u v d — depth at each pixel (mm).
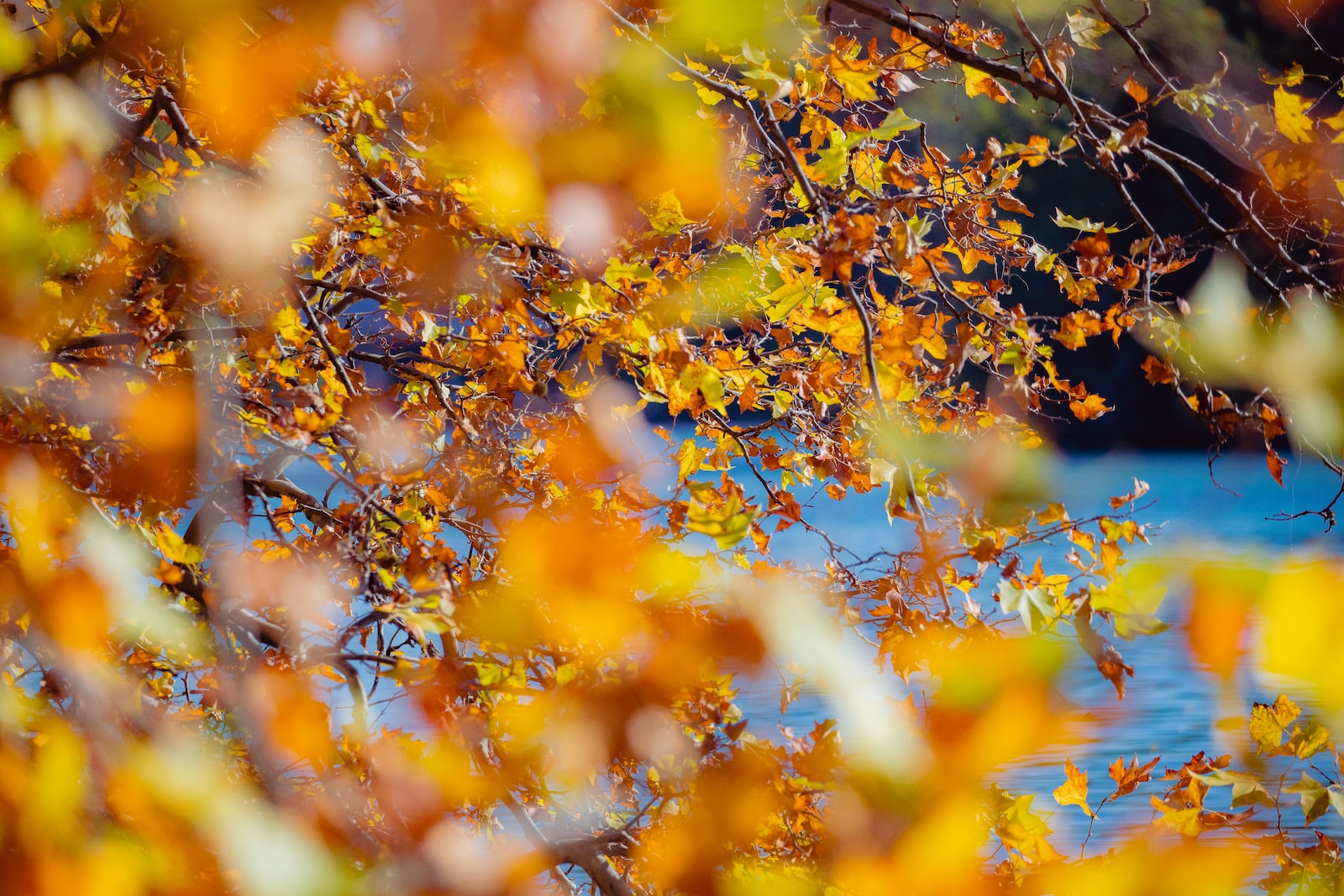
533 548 792
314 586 1533
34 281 792
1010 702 549
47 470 868
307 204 1154
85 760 597
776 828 1658
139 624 680
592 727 867
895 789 575
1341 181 1775
